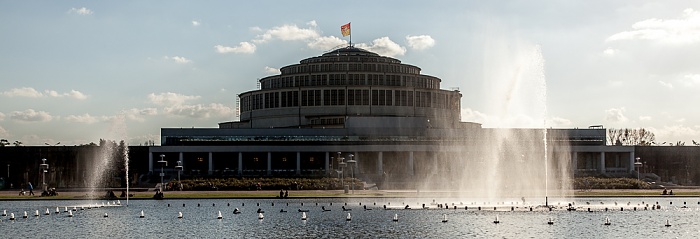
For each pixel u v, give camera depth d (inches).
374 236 2792.8
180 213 3563.0
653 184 6569.9
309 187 6156.5
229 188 6122.1
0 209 4057.6
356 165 7672.2
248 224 3211.1
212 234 2876.5
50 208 4121.6
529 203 4409.5
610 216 3531.0
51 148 7869.1
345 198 4980.3
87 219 3462.1
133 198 4889.3
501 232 2893.7
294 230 2987.2
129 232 2952.8
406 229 2997.0
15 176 7819.9
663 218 3440.0
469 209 3954.2
